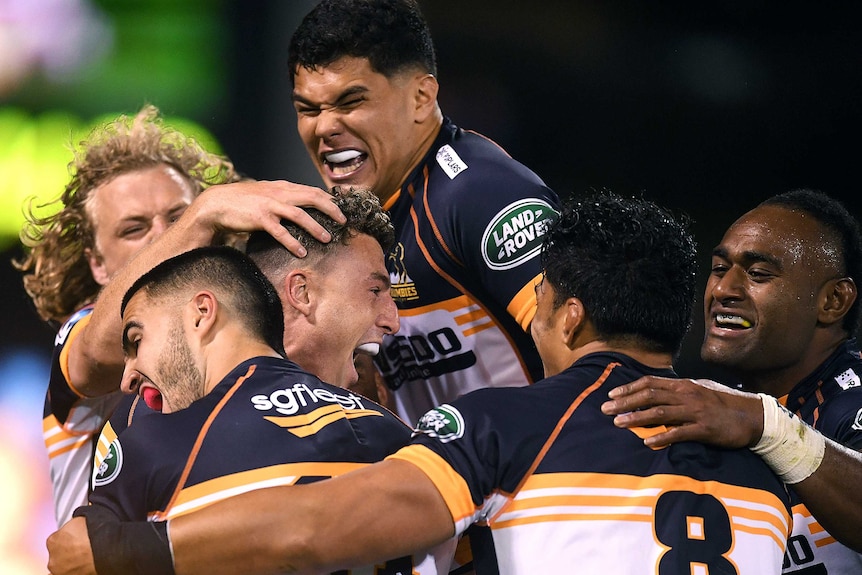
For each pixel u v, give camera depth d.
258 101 32.84
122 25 33.78
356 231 9.09
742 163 33.12
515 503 7.44
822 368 10.40
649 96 33.50
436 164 11.27
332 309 8.87
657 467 7.57
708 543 7.45
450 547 8.06
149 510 7.54
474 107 33.91
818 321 10.30
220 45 33.06
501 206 10.69
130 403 9.04
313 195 9.08
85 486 11.73
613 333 8.02
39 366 32.53
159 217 13.36
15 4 33.88
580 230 8.18
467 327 11.46
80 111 34.38
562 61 33.66
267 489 7.14
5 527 26.67
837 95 32.53
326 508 7.04
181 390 8.07
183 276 8.16
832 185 32.66
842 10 32.12
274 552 6.99
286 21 31.97
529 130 33.97
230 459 7.49
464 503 7.29
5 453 28.81
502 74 33.81
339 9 10.81
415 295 11.48
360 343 9.15
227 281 8.16
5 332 32.94
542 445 7.51
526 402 7.68
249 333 8.16
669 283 8.01
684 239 8.21
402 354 11.91
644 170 33.72
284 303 8.83
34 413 30.95
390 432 8.12
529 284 10.52
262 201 9.08
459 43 33.72
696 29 33.03
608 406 7.67
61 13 34.00
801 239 10.25
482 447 7.42
